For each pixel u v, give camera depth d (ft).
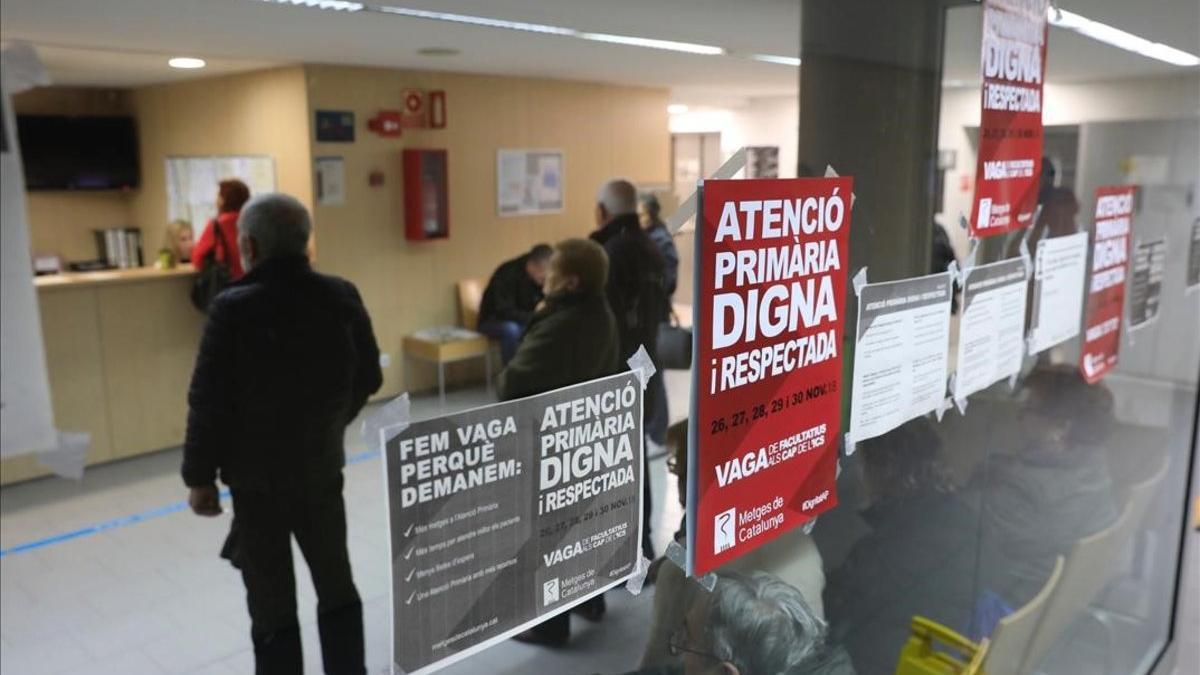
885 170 4.00
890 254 3.94
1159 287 7.18
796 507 3.54
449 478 2.33
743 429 3.14
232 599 3.82
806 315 3.34
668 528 2.97
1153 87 6.36
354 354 3.70
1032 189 4.91
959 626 4.68
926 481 4.49
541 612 2.62
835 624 3.91
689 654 3.07
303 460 3.54
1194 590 8.48
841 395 3.64
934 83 4.20
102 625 4.03
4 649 3.90
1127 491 6.63
